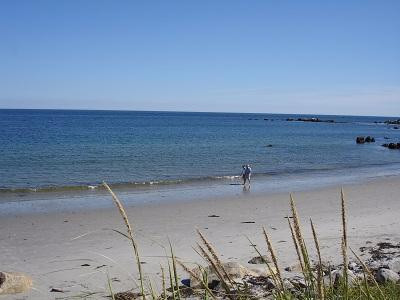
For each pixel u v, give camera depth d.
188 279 7.42
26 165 29.22
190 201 17.78
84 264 8.91
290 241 10.77
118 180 24.08
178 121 146.25
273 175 27.91
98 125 100.44
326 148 52.16
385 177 27.30
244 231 12.16
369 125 157.50
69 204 16.91
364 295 2.85
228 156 38.47
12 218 14.13
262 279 6.77
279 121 180.25
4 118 134.50
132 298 6.50
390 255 8.86
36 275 8.19
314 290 2.24
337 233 11.55
